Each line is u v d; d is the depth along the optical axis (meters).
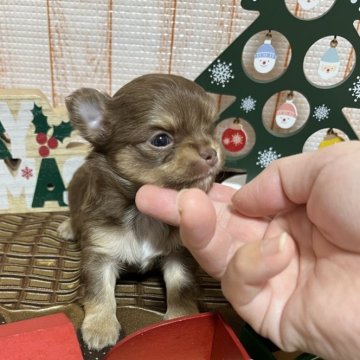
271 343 0.14
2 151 0.21
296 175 0.11
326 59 0.21
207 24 0.22
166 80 0.16
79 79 0.24
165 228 0.17
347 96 0.20
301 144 0.21
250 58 0.23
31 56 0.23
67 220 0.21
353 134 0.21
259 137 0.21
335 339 0.10
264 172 0.12
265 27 0.19
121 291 0.18
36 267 0.18
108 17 0.22
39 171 0.21
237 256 0.10
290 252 0.10
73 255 0.19
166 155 0.15
